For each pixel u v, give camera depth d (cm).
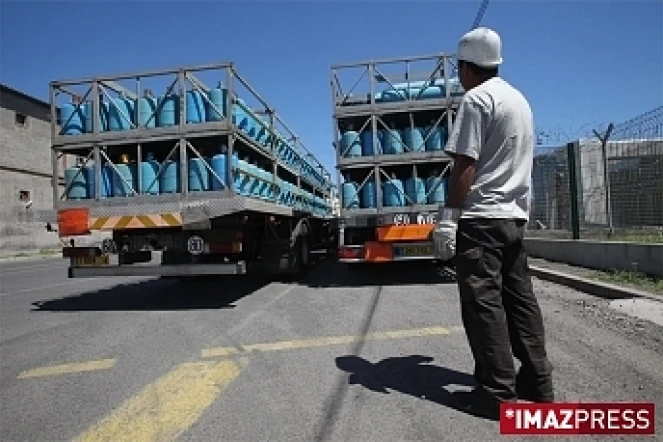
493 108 300
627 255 784
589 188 1015
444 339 487
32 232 2877
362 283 900
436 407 327
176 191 713
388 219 827
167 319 654
